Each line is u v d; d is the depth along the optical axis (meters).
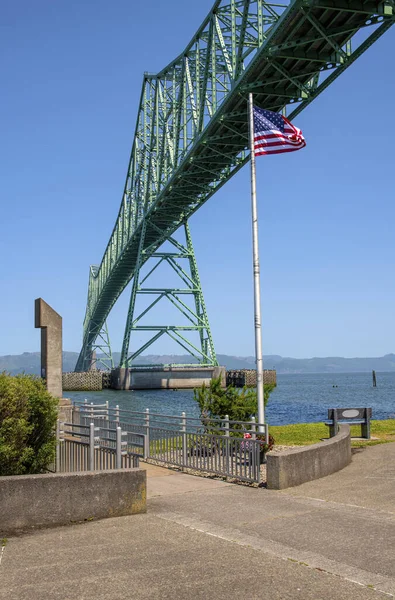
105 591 5.20
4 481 7.42
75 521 7.71
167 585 5.33
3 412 9.77
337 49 36.25
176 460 13.30
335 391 107.12
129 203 97.38
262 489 10.20
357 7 32.34
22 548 6.51
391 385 141.00
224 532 7.10
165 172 71.00
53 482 7.64
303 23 34.66
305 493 9.57
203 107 52.59
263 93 42.62
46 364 17.44
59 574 5.63
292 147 16.14
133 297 86.31
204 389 15.53
